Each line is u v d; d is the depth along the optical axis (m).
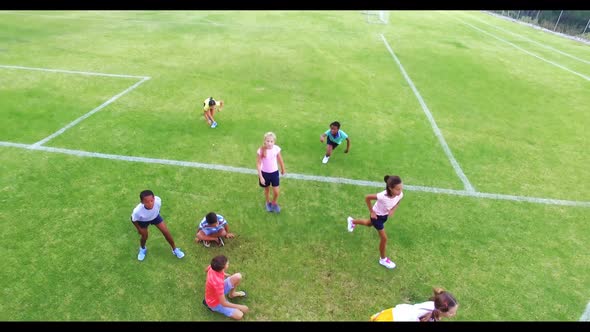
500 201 6.66
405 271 5.15
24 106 9.30
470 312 4.62
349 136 8.66
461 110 10.45
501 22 26.33
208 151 7.77
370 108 10.27
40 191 6.33
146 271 4.96
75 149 7.59
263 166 5.52
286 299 4.69
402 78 12.79
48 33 16.52
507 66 14.84
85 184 6.57
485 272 5.19
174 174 6.96
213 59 13.84
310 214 6.14
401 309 3.81
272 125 9.02
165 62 13.30
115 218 5.83
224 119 9.18
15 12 20.36
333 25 21.19
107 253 5.20
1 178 6.60
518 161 8.00
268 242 5.52
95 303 4.52
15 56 13.09
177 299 4.63
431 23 23.66
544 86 12.74
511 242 5.75
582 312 4.69
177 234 5.57
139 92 10.53
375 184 7.01
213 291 4.11
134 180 6.73
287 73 12.73
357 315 4.54
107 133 8.25
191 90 10.87
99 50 14.33
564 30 23.02
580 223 6.22
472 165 7.75
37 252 5.16
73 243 5.34
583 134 9.36
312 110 9.97
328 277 5.01
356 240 5.65
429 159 7.88
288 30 19.39
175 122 8.91
